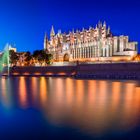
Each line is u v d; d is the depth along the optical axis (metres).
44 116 11.51
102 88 27.50
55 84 35.03
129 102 16.06
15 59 126.25
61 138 8.06
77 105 14.88
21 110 13.29
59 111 12.84
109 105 14.77
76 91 24.30
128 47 154.38
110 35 167.38
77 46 179.62
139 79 47.16
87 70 60.06
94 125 9.66
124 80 44.38
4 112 12.61
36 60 135.50
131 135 8.30
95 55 164.12
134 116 11.32
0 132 8.84
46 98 18.69
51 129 9.15
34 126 9.64
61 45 191.50
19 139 8.04
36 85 33.50
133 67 51.12
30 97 19.53
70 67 66.25
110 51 152.62
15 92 23.88
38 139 8.00
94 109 13.33
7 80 49.00
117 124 9.80
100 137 8.10
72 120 10.60
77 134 8.47
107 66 55.81
